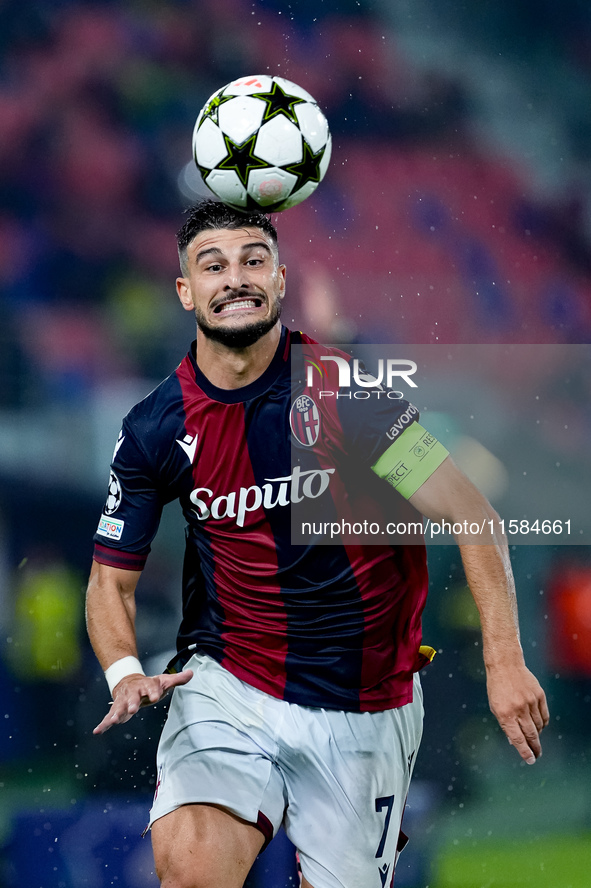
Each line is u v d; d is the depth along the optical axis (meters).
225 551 11.75
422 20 43.19
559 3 44.41
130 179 39.38
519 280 40.03
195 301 11.36
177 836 10.96
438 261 39.50
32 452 32.72
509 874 20.22
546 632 29.00
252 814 11.34
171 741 11.91
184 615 12.63
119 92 40.28
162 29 41.22
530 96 43.41
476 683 26.53
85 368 35.97
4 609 28.66
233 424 11.50
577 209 41.94
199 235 11.25
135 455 11.84
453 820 22.84
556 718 27.55
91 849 20.52
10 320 36.34
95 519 31.73
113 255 38.34
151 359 36.97
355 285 38.31
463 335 38.12
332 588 11.63
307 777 11.83
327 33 42.38
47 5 40.56
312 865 12.05
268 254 11.24
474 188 41.28
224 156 11.22
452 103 42.41
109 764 22.64
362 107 41.62
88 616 12.19
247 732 11.70
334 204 39.41
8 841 20.42
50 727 26.00
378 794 12.17
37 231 38.19
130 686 10.84
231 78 41.66
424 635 26.84
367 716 12.06
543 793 24.28
